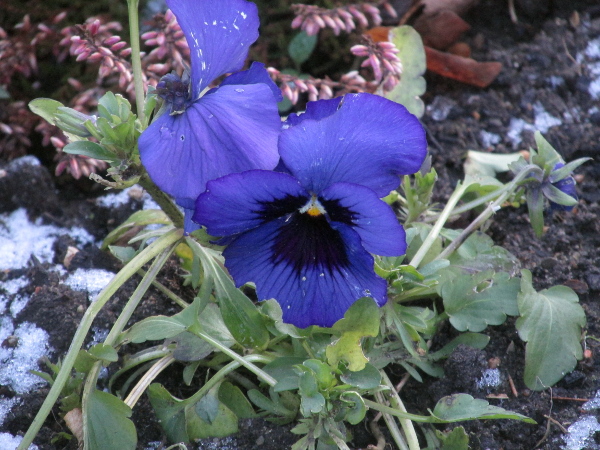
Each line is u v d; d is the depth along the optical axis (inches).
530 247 13.3
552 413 11.5
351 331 10.2
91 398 10.5
